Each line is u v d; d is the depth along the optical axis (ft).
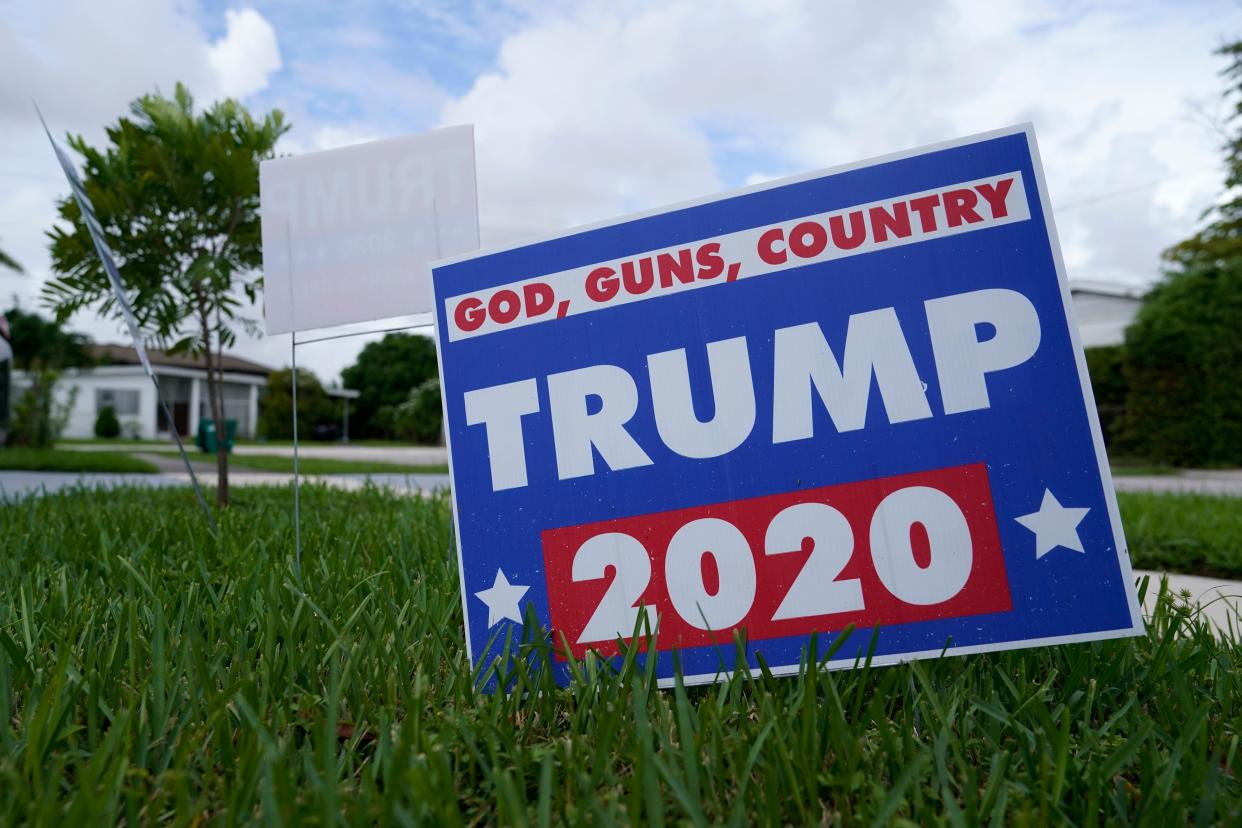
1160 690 4.95
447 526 11.68
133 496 18.34
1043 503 4.97
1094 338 71.05
